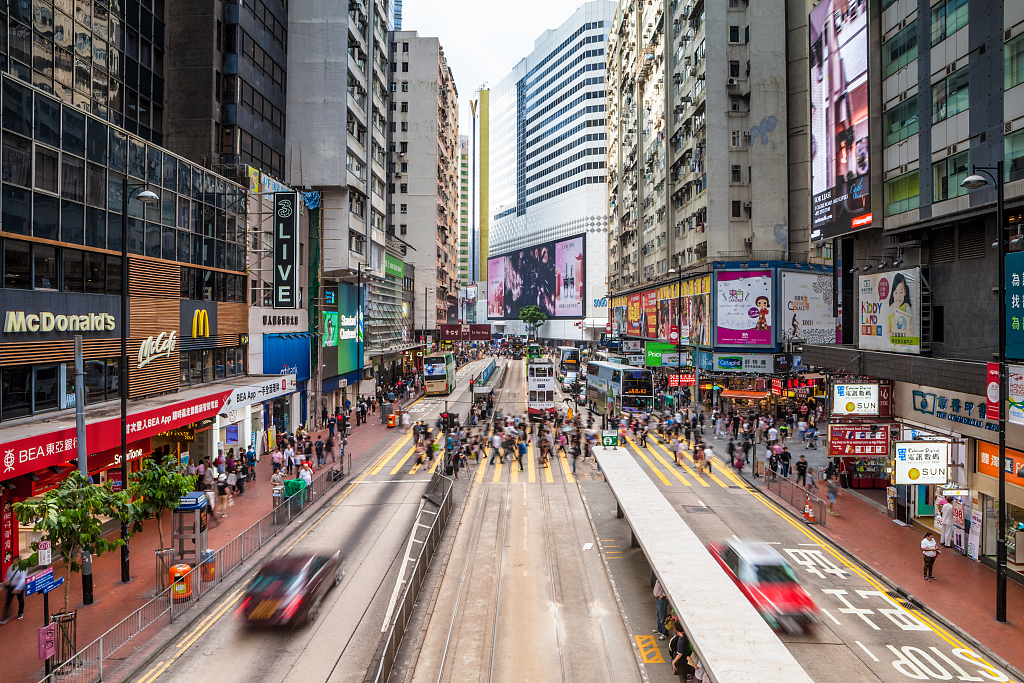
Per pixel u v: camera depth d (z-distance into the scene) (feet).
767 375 175.94
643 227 273.75
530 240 568.41
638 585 63.41
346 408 175.52
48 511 44.88
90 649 43.86
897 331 85.76
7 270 64.64
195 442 102.94
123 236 59.67
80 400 55.62
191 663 46.91
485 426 151.84
